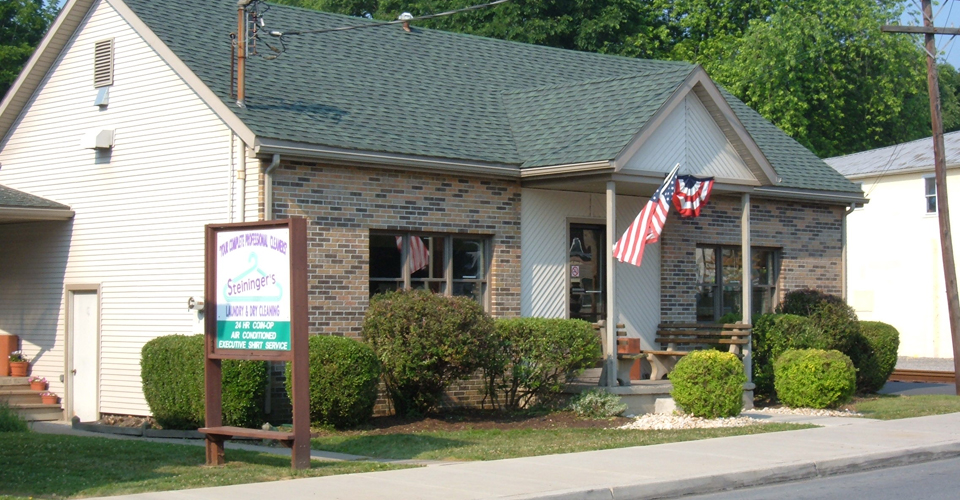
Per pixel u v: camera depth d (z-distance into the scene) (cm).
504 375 1666
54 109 1845
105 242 1741
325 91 1728
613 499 1002
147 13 1722
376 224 1611
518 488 1002
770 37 4050
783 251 2186
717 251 2100
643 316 1967
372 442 1358
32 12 3581
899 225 3638
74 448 1284
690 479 1059
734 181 1802
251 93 1602
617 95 1817
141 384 1655
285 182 1519
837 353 1780
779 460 1184
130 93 1717
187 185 1611
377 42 2052
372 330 1540
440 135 1723
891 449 1277
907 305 3609
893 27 2094
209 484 1034
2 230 1922
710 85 1731
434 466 1145
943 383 2484
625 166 1641
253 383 1436
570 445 1325
